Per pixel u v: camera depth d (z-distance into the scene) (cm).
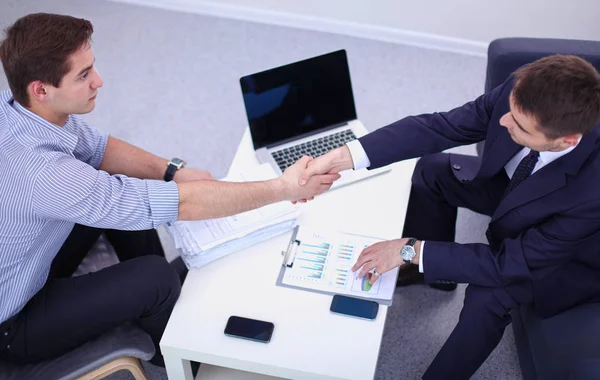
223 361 161
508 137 183
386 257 174
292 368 156
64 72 154
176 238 176
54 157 158
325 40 345
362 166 191
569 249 168
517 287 177
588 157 163
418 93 318
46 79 154
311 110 212
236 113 303
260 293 170
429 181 219
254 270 175
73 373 168
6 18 338
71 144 168
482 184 210
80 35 156
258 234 180
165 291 178
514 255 171
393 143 191
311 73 209
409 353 218
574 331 176
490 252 175
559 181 165
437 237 229
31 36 151
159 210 165
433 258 174
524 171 180
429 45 344
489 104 188
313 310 167
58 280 175
